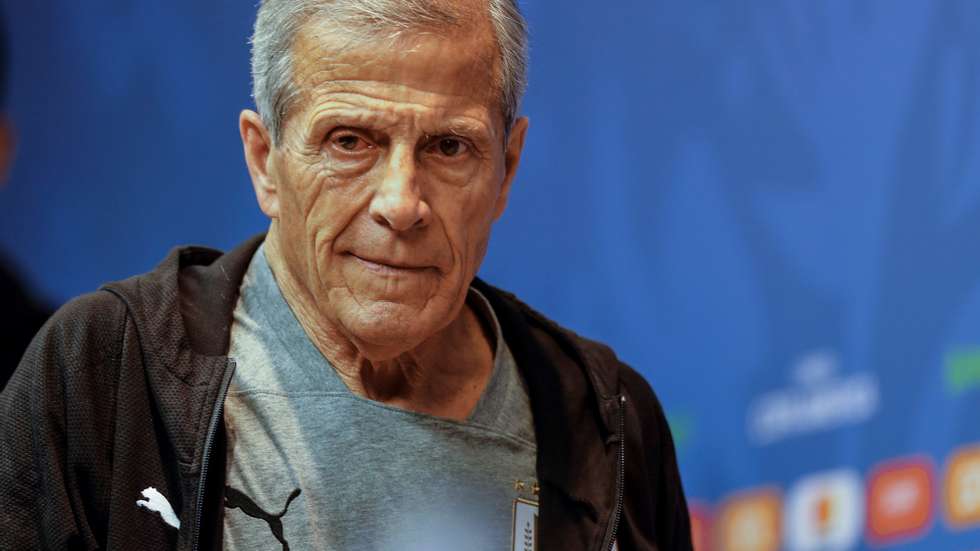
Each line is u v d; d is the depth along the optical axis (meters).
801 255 6.74
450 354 3.01
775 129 6.59
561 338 3.17
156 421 2.65
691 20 6.34
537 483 2.96
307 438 2.76
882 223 6.92
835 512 7.02
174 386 2.64
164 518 2.60
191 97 5.54
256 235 3.04
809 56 6.64
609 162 6.23
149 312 2.72
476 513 2.86
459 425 2.90
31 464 2.61
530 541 2.91
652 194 6.34
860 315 6.93
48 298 5.38
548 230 6.13
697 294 6.51
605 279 6.28
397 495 2.79
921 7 6.89
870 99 6.81
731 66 6.45
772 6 6.52
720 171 6.49
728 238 6.55
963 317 7.23
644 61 6.25
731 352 6.62
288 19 2.63
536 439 3.00
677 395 6.51
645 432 3.24
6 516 2.58
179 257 2.94
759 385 6.72
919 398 7.18
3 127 5.27
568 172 6.14
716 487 6.67
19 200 5.32
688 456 6.57
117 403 2.65
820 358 6.87
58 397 2.63
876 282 6.95
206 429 2.60
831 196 6.78
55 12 5.33
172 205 5.55
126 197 5.47
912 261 7.04
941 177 7.05
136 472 2.60
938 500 7.32
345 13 2.57
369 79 2.57
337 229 2.64
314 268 2.70
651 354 6.43
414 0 2.57
